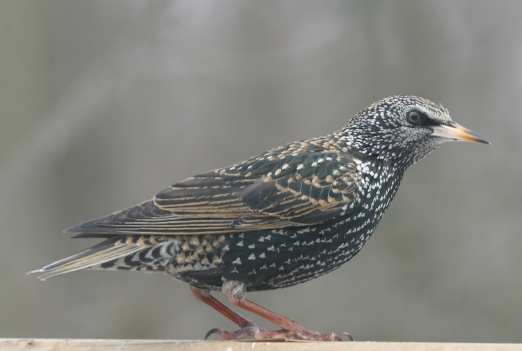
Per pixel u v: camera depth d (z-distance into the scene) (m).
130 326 13.91
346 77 15.07
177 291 14.15
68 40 15.55
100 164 15.20
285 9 15.46
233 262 8.25
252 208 8.29
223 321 13.91
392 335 13.56
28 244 14.42
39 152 14.56
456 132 8.73
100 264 8.07
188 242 8.22
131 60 14.96
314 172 8.45
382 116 8.79
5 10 15.39
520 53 14.97
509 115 14.67
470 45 14.98
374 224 8.75
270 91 15.16
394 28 15.00
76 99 14.80
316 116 15.02
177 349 7.52
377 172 8.71
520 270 13.84
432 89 14.83
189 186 8.44
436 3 15.00
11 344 7.57
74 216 15.00
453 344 7.21
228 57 15.08
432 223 14.06
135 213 8.20
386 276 13.88
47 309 13.97
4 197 14.36
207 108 15.30
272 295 13.74
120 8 15.30
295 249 8.34
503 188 14.21
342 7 15.29
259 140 15.13
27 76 15.38
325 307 13.66
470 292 13.77
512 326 13.62
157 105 15.40
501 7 15.04
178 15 15.13
